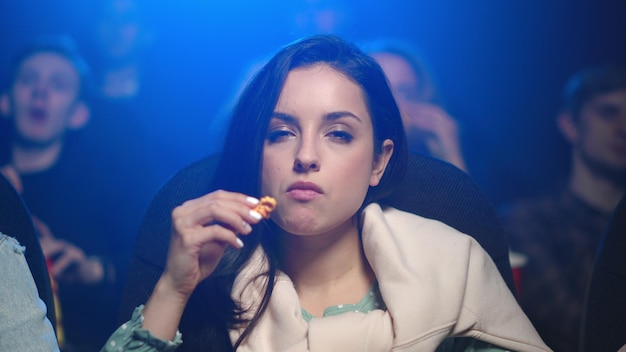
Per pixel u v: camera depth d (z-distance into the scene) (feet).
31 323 3.93
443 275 4.34
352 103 4.18
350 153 4.14
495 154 11.35
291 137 4.16
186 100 12.69
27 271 4.12
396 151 4.61
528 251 10.61
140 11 12.26
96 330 10.01
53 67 10.50
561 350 10.12
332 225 4.15
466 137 11.03
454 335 4.34
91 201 10.43
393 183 4.67
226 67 13.04
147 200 10.73
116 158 10.69
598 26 13.43
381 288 4.30
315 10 12.66
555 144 12.23
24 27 13.00
